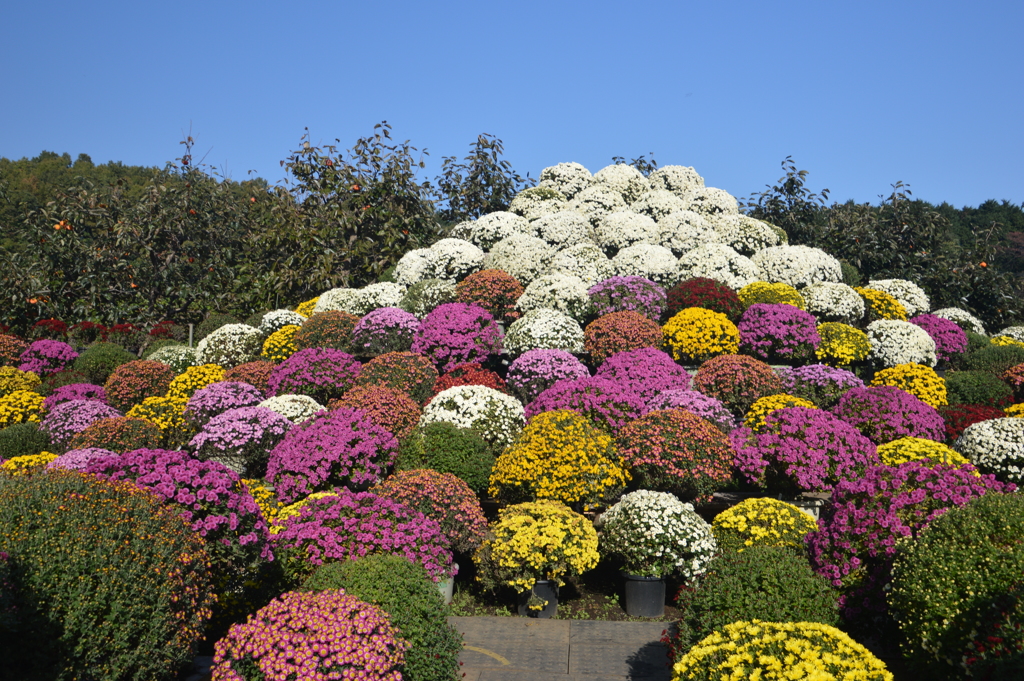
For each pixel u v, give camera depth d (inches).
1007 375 664.4
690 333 659.4
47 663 197.5
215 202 1234.6
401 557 282.5
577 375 589.6
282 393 600.1
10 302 949.8
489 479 441.7
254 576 298.2
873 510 285.7
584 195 1063.6
